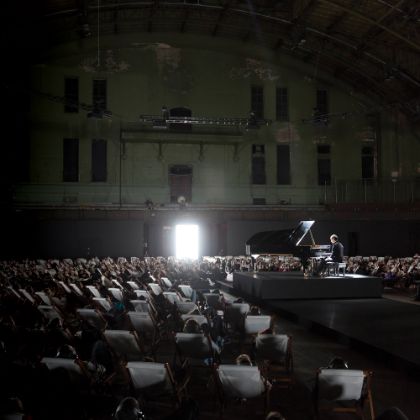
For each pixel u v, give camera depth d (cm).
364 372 663
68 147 3856
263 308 1873
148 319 1068
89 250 3612
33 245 3531
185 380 789
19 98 3759
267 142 4081
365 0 3000
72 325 1343
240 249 3772
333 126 4106
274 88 4106
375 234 3853
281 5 3422
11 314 1255
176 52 3994
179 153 3972
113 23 3612
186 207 3794
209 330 1025
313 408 716
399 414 505
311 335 1369
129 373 708
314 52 3831
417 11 2873
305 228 2053
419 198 3900
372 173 4119
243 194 4019
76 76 3866
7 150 3709
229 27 3781
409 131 4009
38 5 3083
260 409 799
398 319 1443
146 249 3697
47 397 653
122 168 3900
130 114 3916
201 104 4003
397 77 3562
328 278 1920
